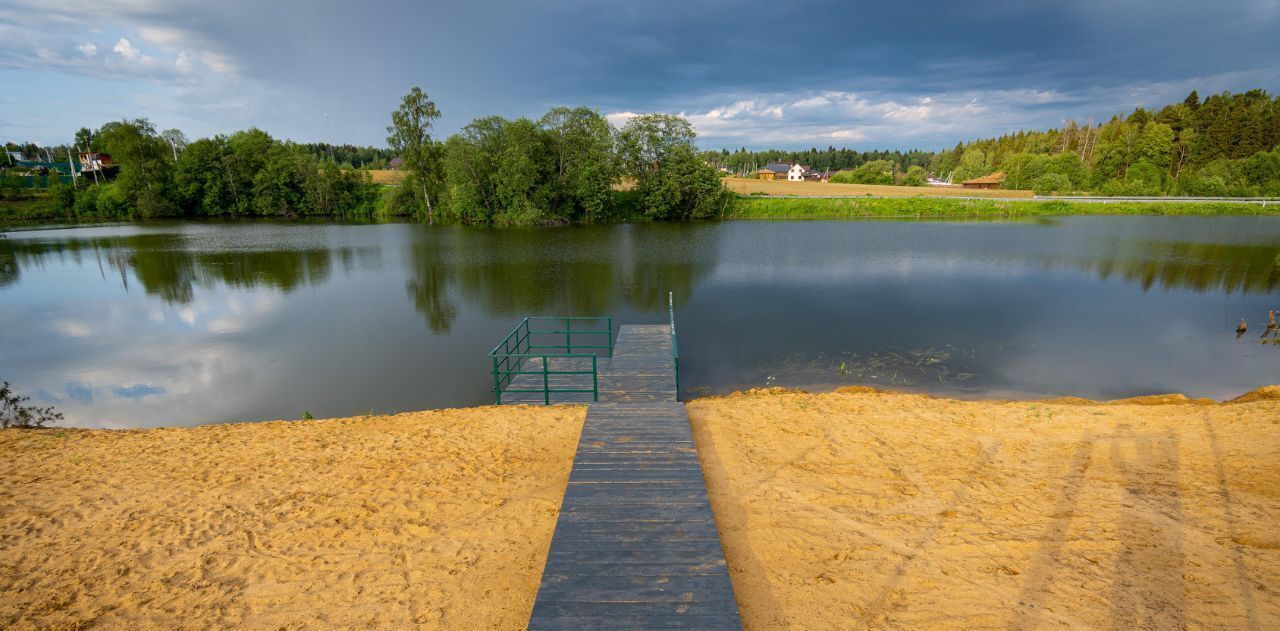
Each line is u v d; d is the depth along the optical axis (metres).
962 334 17.94
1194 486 6.57
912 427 8.88
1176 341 17.03
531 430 9.02
